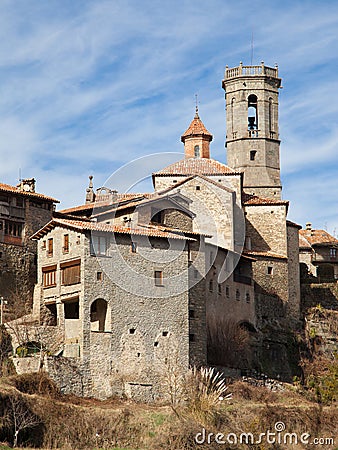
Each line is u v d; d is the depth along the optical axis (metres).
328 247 109.88
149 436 59.59
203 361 70.94
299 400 72.12
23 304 76.00
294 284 91.75
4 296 75.75
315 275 109.12
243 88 103.75
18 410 58.34
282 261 90.69
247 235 92.38
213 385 67.81
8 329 69.25
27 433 58.44
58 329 69.00
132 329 67.69
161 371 67.69
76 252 68.69
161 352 68.31
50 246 71.50
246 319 81.94
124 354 66.88
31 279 78.12
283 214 92.94
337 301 95.12
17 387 61.59
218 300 77.12
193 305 71.56
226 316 78.19
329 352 87.25
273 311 87.56
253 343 81.31
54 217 81.00
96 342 66.12
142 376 67.00
